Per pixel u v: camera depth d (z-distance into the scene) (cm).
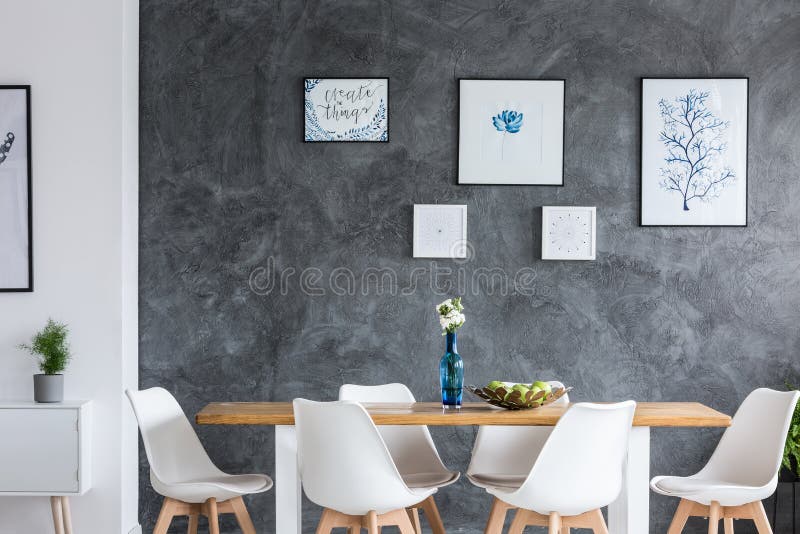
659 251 429
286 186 429
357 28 431
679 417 294
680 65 431
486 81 429
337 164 429
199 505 317
